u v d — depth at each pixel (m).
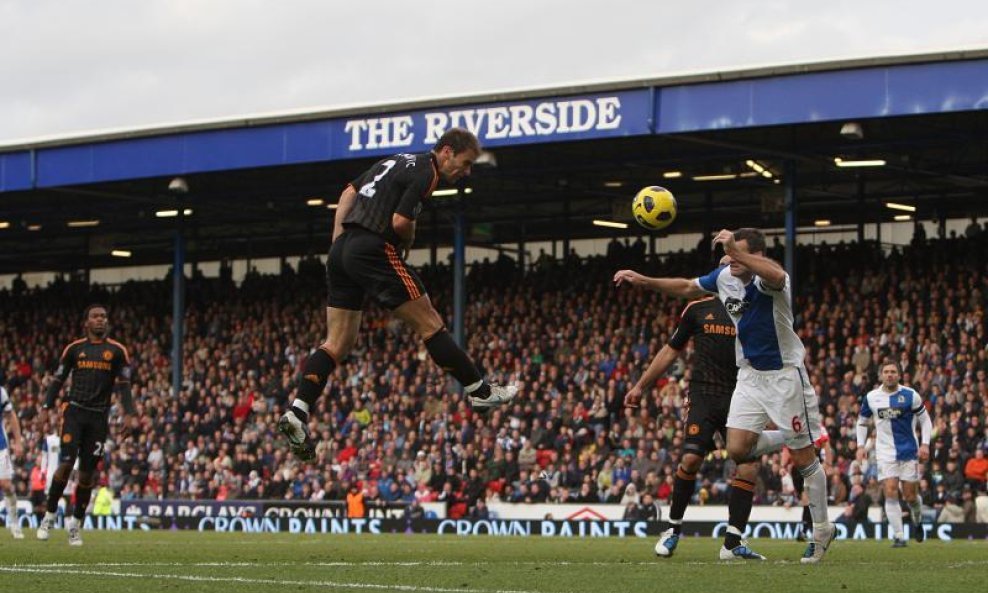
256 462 33.16
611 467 28.30
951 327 28.92
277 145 32.25
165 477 34.41
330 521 29.34
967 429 25.52
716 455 26.88
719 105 27.81
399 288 9.13
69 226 44.78
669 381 30.03
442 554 13.23
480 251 41.84
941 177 33.97
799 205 37.41
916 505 18.34
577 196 38.53
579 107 29.05
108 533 23.55
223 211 40.62
